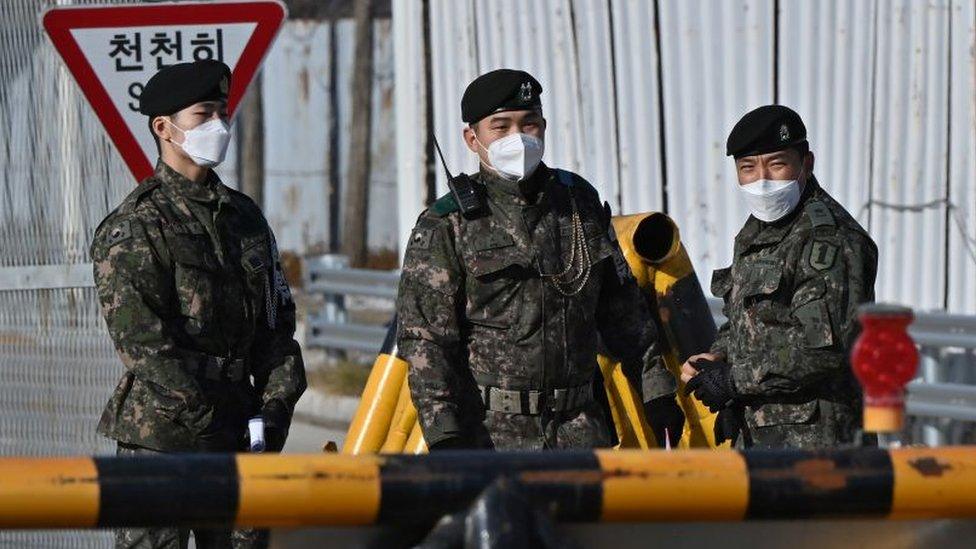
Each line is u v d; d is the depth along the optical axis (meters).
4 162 19.69
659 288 19.02
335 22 57.53
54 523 10.48
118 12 18.67
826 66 26.50
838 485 10.93
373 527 10.95
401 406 19.55
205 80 16.06
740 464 10.89
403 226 32.81
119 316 15.69
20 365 19.78
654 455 10.92
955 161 25.33
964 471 11.02
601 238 16.33
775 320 16.41
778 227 16.61
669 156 28.38
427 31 31.83
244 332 16.36
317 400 35.66
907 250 25.81
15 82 19.61
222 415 16.14
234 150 58.22
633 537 11.21
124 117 18.77
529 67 30.05
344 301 37.25
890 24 25.81
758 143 16.36
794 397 16.50
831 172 26.55
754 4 27.16
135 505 10.45
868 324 10.45
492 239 15.88
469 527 10.45
